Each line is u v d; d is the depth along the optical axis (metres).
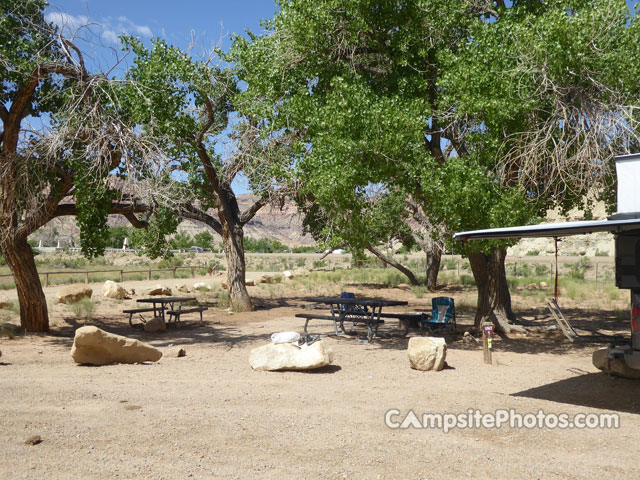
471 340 12.40
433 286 26.55
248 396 6.71
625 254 6.39
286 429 5.31
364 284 29.45
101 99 11.30
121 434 5.05
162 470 4.20
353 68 12.36
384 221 23.16
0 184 11.68
